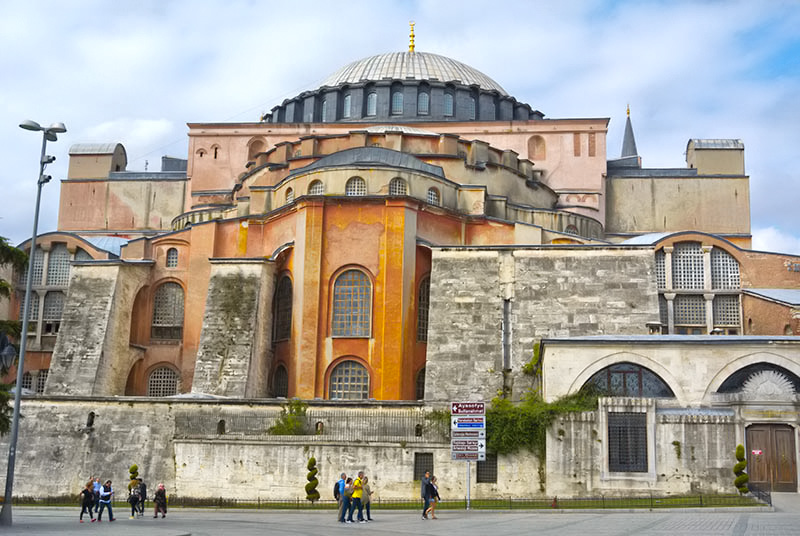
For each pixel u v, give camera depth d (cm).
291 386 5125
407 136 6288
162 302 6044
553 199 7012
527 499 3956
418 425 4459
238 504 4238
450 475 4169
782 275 5862
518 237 5681
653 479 3869
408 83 7569
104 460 4706
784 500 3547
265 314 5403
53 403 4834
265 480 4294
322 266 5209
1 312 6278
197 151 7469
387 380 4991
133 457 4684
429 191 5572
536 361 4825
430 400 4572
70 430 4781
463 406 3797
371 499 4184
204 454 4381
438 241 5497
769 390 3906
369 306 5150
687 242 5956
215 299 5359
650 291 5016
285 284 5466
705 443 3866
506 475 4125
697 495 3781
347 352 5091
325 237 5250
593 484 3934
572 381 4238
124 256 6112
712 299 5850
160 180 7650
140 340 5956
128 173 7769
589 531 2544
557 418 4031
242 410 4644
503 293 5072
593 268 5088
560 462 3994
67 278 6331
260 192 5922
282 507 4050
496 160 6550
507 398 4769
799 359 4084
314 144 6262
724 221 7219
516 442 4116
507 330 4994
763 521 2778
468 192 5797
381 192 5394
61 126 3456
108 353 5625
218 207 6569
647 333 4906
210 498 4325
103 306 5697
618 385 4225
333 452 4266
